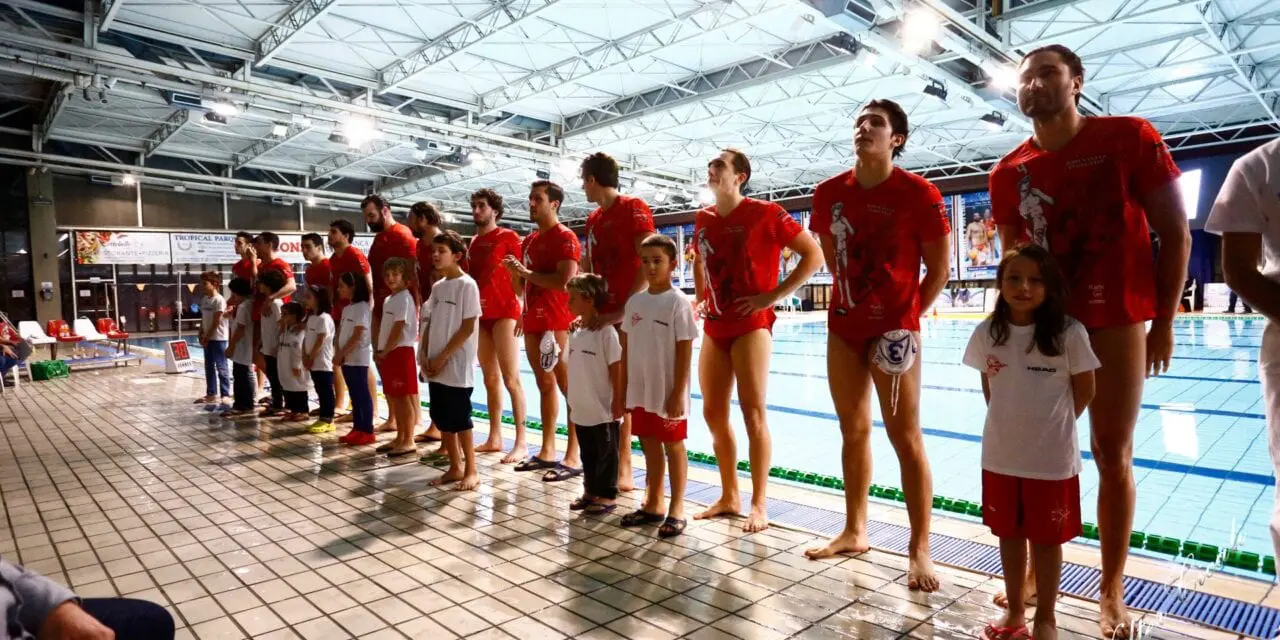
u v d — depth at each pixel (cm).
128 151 1628
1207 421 534
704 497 339
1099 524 195
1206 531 299
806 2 734
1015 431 180
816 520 298
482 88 1166
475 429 520
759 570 241
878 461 440
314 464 403
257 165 1784
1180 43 970
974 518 303
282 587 232
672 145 1570
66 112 1284
